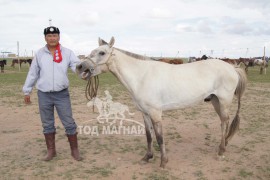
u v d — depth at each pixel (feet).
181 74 15.28
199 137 21.52
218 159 16.87
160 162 16.51
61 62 15.53
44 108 16.16
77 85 59.82
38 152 18.17
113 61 15.08
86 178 14.44
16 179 14.34
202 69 15.88
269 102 37.50
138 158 17.19
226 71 16.37
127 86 15.30
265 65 101.24
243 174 14.93
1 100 38.88
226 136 17.17
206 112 30.55
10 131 22.93
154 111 14.93
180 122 26.09
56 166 15.94
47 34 15.20
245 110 31.83
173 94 14.97
